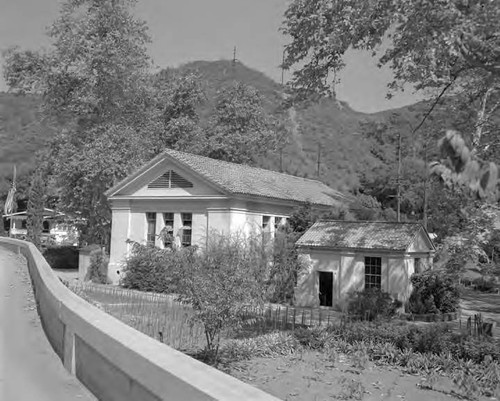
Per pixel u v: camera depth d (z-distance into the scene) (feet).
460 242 64.08
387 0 44.24
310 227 77.15
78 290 52.21
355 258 67.92
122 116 127.44
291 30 51.93
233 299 33.94
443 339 39.24
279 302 73.05
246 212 85.92
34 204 174.29
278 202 92.12
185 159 88.79
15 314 37.73
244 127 153.48
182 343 39.55
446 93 56.70
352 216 92.22
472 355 37.27
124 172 108.99
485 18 34.88
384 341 41.11
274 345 40.86
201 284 33.68
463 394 30.71
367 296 62.23
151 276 80.53
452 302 66.39
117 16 117.39
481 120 55.26
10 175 261.03
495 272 94.89
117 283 92.73
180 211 88.38
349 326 44.78
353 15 46.55
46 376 21.30
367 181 153.79
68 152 114.52
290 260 72.69
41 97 124.57
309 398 28.84
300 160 280.72
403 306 63.82
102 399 17.87
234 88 156.46
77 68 116.47
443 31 37.32
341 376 34.09
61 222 140.56
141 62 122.93
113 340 16.35
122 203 94.48
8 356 24.62
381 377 34.35
